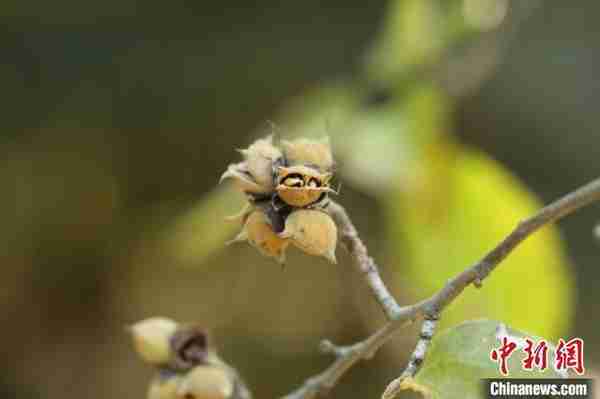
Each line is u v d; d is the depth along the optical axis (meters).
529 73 0.92
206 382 0.45
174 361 0.46
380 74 0.53
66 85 0.97
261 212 0.42
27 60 0.96
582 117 0.93
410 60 0.53
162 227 0.97
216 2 0.96
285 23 0.95
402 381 0.40
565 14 0.93
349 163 0.51
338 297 0.92
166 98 0.97
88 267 0.99
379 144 0.51
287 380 0.92
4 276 0.97
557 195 0.93
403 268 0.51
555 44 0.93
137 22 0.97
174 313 0.96
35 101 0.97
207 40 0.96
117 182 0.98
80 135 0.98
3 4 0.94
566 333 0.49
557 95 0.93
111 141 0.98
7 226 0.97
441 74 0.53
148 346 0.46
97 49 0.97
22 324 0.98
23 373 0.98
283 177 0.41
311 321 0.93
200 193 0.97
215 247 0.51
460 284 0.41
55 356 0.98
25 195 0.98
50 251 0.98
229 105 0.96
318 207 0.41
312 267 0.93
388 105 0.53
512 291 0.49
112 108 0.97
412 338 0.76
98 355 0.98
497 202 0.50
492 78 0.91
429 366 0.40
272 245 0.42
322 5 0.95
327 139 0.42
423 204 0.50
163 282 0.97
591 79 0.93
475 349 0.40
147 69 0.97
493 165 0.50
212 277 0.96
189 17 0.96
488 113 0.91
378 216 0.86
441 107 0.52
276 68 0.94
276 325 0.94
